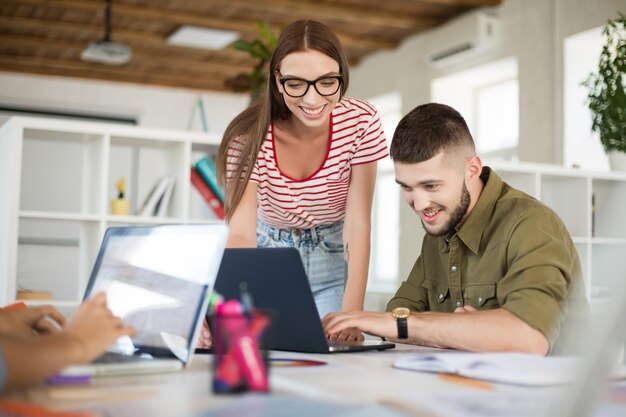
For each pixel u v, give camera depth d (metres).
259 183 2.07
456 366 1.03
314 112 1.80
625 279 0.63
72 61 8.20
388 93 7.44
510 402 0.83
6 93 8.37
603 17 5.13
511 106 6.39
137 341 1.22
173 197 3.79
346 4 6.44
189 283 1.13
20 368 0.83
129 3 6.44
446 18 6.57
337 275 2.25
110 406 0.78
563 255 1.48
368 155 2.06
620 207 4.23
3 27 7.13
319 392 0.88
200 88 9.09
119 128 3.48
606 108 3.63
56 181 8.13
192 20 6.66
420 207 1.55
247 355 0.86
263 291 1.39
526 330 1.34
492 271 1.58
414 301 1.82
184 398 0.83
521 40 5.80
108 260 1.38
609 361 0.61
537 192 3.99
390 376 1.03
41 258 4.76
